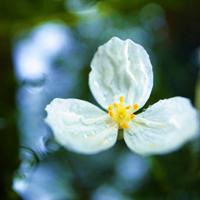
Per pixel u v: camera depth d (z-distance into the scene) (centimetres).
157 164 21
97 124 18
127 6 25
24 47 25
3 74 23
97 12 25
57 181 23
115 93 19
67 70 25
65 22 25
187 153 22
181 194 22
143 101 18
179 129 17
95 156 24
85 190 23
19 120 22
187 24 26
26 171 21
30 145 22
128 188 23
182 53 25
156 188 23
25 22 25
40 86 23
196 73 25
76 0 25
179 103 18
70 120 18
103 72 19
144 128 18
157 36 26
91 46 25
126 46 18
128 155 24
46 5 24
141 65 18
